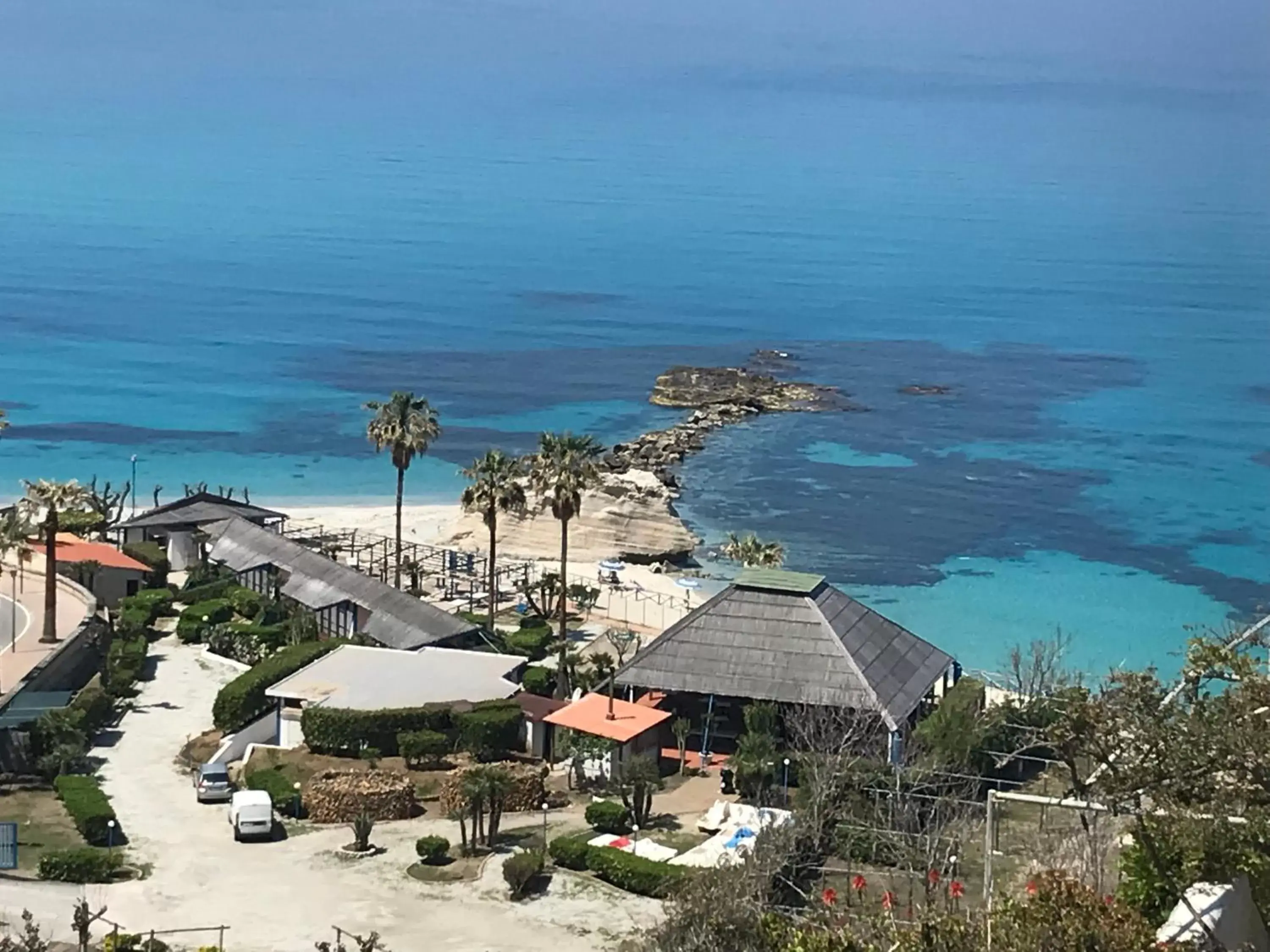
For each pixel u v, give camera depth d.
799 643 91.19
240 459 196.50
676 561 151.25
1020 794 64.56
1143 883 44.31
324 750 89.88
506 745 91.06
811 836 68.25
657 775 82.69
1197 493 186.50
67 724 87.81
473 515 154.88
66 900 70.88
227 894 72.62
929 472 195.50
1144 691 44.84
